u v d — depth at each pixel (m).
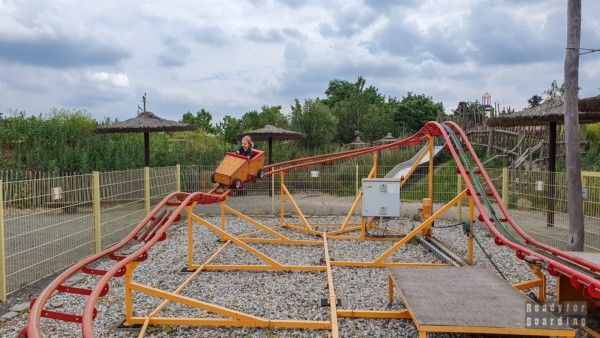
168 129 16.25
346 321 6.19
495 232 7.61
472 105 35.31
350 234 12.67
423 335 4.55
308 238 12.24
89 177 10.35
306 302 6.97
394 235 11.91
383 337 5.70
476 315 4.77
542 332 4.46
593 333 5.58
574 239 8.55
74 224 11.72
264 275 8.50
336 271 8.74
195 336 5.78
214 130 40.78
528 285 6.73
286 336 5.76
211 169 18.86
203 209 17.14
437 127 10.96
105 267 9.13
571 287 6.14
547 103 13.77
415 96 59.12
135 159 21.11
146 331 5.90
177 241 11.75
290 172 18.84
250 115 36.28
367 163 24.09
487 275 6.29
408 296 5.37
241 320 6.01
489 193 9.87
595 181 9.52
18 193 8.30
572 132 8.54
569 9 8.47
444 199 17.64
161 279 8.27
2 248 7.12
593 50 8.46
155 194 14.10
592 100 9.71
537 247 7.28
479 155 26.48
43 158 20.00
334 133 32.41
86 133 22.89
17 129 21.64
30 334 3.19
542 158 22.02
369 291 7.48
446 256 9.53
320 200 18.50
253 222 11.66
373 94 58.88
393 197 11.06
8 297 7.33
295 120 31.50
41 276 8.40
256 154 13.12
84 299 7.17
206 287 7.79
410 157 24.70
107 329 5.98
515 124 14.63
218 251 10.05
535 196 11.98
